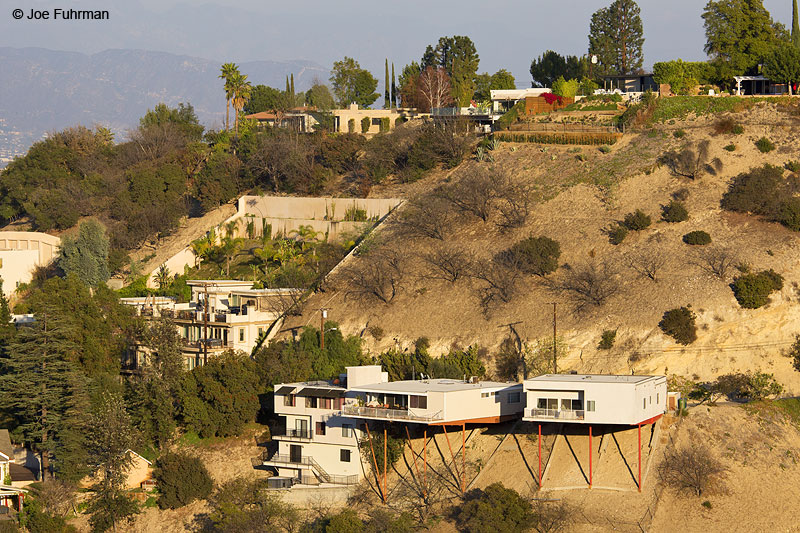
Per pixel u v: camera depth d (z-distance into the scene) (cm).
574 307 9575
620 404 7400
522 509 7131
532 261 10262
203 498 8225
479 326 9750
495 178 11962
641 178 11556
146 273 12938
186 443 8962
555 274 10206
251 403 8969
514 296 9956
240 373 9038
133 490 8438
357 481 8144
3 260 12875
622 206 11169
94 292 10631
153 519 8069
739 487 7312
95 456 8338
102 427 8344
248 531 7375
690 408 8156
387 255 11188
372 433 8294
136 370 9894
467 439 8319
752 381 8394
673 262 9862
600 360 9044
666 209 10875
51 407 8762
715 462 7512
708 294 9275
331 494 8012
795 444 7794
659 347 8956
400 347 9875
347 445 8225
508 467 7862
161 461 8538
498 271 10381
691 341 8944
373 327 10175
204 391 8931
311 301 10869
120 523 8069
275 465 8444
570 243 10675
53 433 8738
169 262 12781
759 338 8931
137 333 10138
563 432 8081
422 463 8162
